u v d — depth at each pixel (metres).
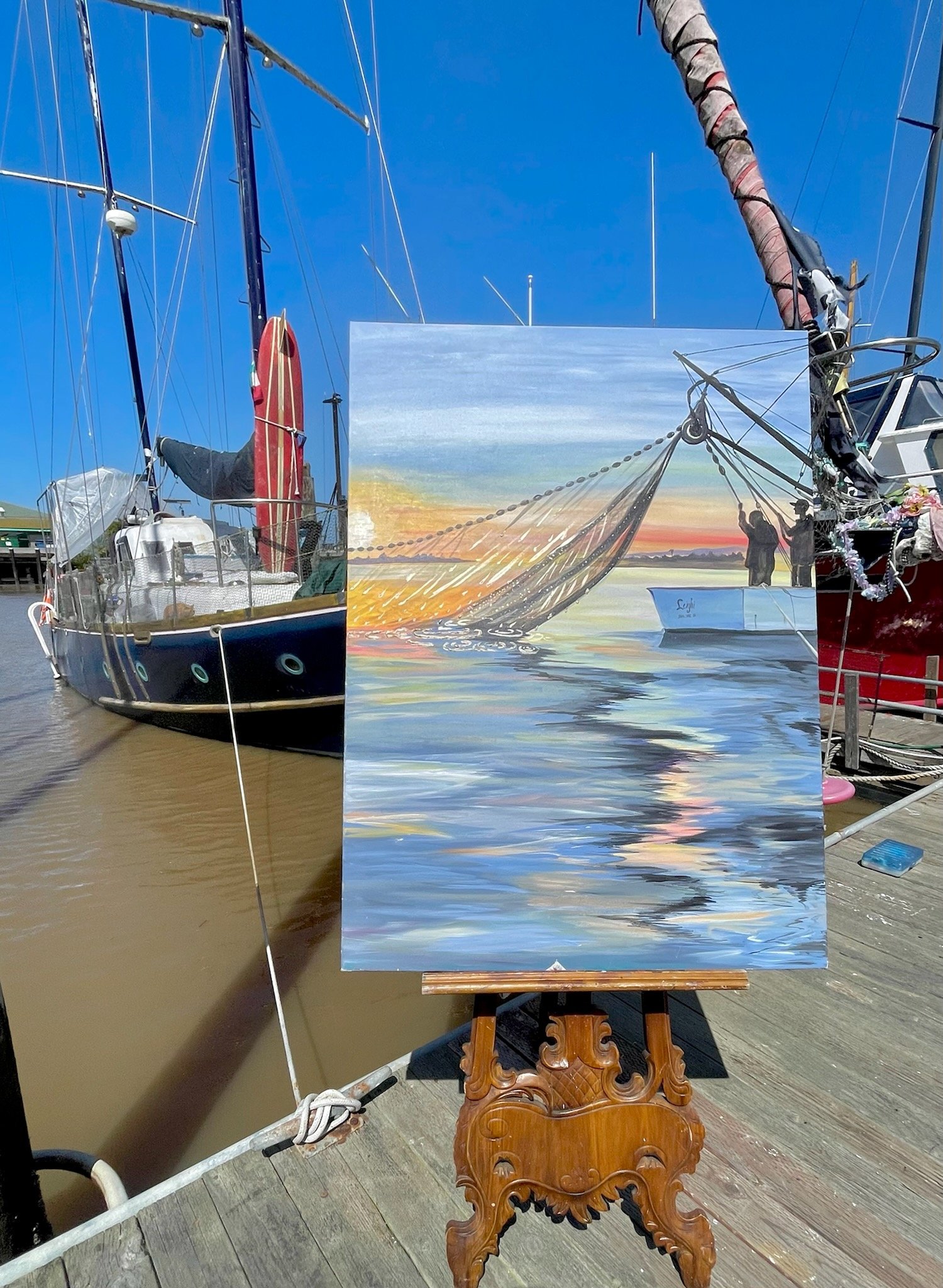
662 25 3.29
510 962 1.44
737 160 3.30
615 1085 1.43
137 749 8.72
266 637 7.41
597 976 1.42
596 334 1.52
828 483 4.73
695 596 1.49
